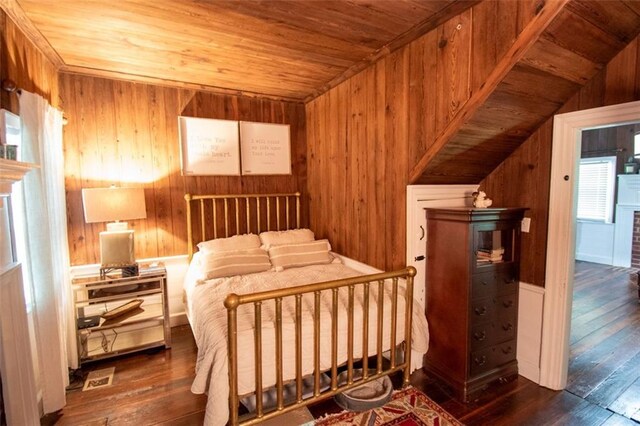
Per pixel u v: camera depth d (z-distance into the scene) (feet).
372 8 6.21
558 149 7.08
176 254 10.91
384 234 8.79
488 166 8.35
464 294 7.14
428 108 7.20
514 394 7.27
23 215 6.06
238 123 11.66
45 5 5.91
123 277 8.81
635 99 5.98
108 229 9.41
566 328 7.27
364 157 9.45
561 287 7.19
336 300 6.14
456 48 6.48
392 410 6.69
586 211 20.43
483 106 6.15
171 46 7.82
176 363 8.61
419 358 8.21
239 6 6.10
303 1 5.95
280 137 12.40
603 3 5.01
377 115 8.82
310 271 9.60
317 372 6.07
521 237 7.92
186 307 9.89
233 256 9.71
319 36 7.39
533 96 6.38
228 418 5.42
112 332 9.72
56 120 7.65
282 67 9.27
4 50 5.68
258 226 12.09
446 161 7.50
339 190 10.77
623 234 18.72
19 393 4.88
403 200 8.09
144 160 10.33
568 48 5.59
